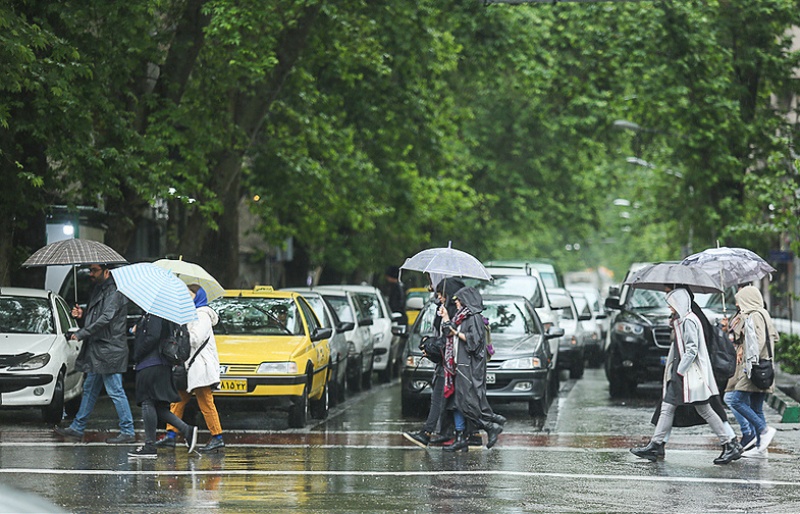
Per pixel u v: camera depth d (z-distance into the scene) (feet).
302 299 197.26
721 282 160.25
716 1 348.79
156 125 241.76
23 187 211.20
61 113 203.92
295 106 325.01
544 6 388.16
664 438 144.25
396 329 217.97
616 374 245.04
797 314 456.04
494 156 508.53
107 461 137.49
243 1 242.58
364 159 360.89
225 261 310.45
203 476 126.82
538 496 116.06
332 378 213.87
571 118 447.01
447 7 324.60
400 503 111.04
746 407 147.54
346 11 290.76
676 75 349.41
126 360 153.79
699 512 107.96
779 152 309.63
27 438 159.02
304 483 122.83
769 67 349.82
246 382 173.47
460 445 150.82
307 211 353.10
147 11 216.33
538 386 195.62
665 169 463.01
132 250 390.83
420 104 351.46
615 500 114.11
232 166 291.38
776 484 125.18
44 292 192.65
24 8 204.54
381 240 445.37
